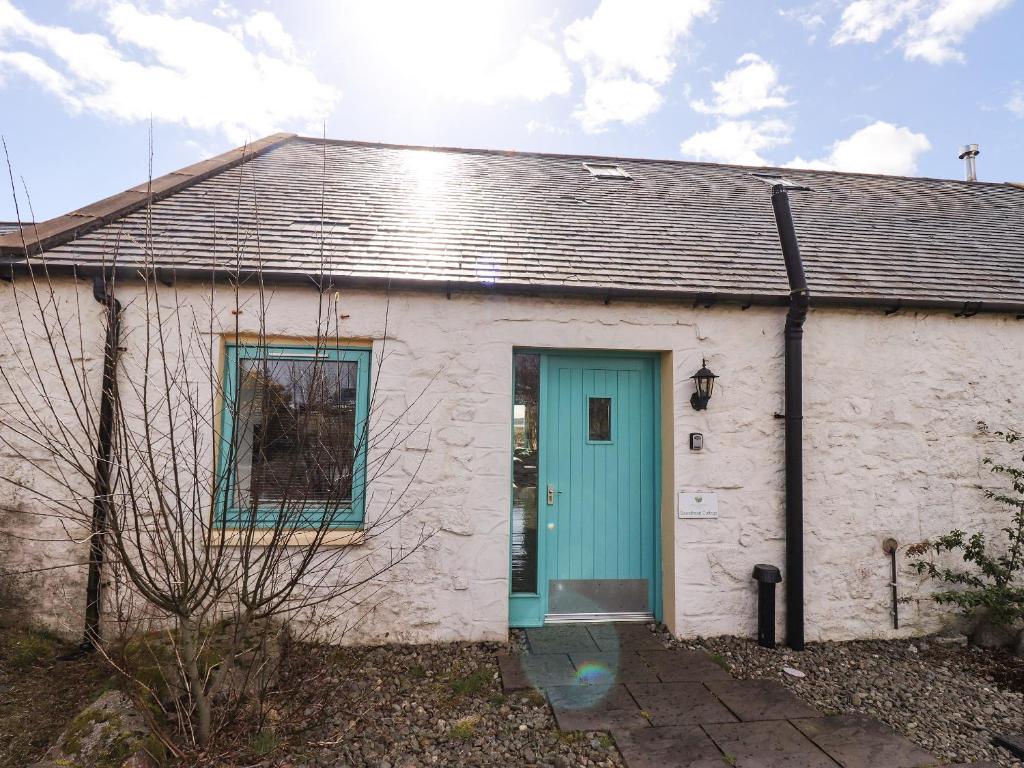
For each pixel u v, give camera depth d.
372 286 4.34
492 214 5.91
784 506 4.66
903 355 4.88
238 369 3.39
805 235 6.15
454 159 8.20
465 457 4.44
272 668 3.55
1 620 3.92
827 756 3.00
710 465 4.63
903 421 4.84
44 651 3.80
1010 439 4.79
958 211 7.80
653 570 4.88
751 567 4.61
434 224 5.48
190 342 4.00
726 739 3.13
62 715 3.19
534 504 4.80
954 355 4.93
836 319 4.82
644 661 4.09
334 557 4.23
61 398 4.14
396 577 4.30
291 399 4.32
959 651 4.52
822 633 4.63
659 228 5.95
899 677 4.01
